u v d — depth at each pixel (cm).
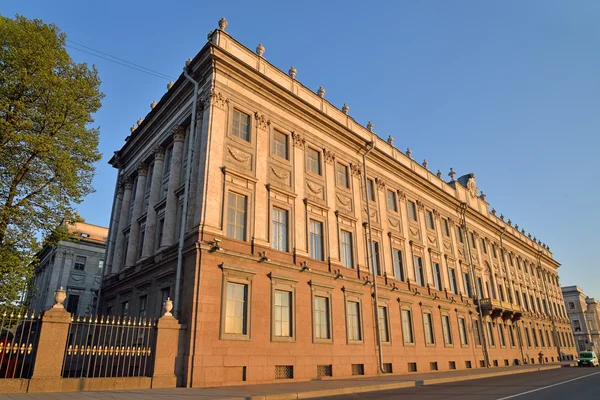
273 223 2206
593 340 9300
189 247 1844
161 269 2081
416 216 3462
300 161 2466
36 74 1583
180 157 2320
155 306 2052
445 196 3894
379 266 2834
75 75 1758
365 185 2861
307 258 2281
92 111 1808
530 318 5056
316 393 1510
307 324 2145
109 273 2919
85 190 1766
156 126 2725
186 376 1603
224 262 1862
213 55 2117
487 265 4444
